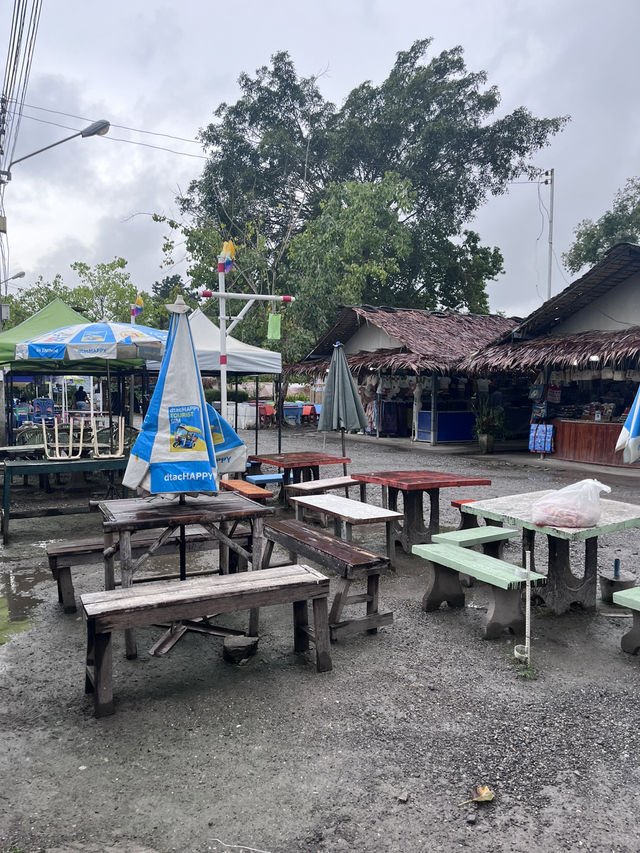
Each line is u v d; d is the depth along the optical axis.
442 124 29.72
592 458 13.92
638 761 2.98
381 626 4.55
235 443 4.98
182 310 4.04
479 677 3.84
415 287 33.41
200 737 3.17
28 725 3.29
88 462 7.90
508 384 19.59
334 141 30.92
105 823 2.54
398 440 19.50
